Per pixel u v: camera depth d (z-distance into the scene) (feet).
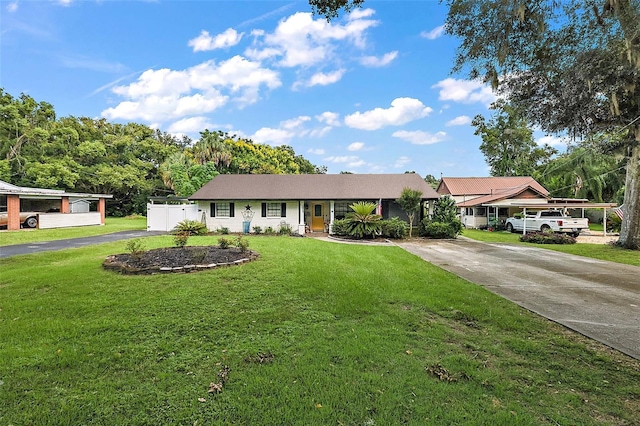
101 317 13.80
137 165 123.44
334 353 10.70
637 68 22.81
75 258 28.68
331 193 60.29
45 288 18.13
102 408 7.80
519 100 31.09
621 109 31.89
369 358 10.39
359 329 12.89
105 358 10.28
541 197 77.56
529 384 9.05
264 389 8.60
